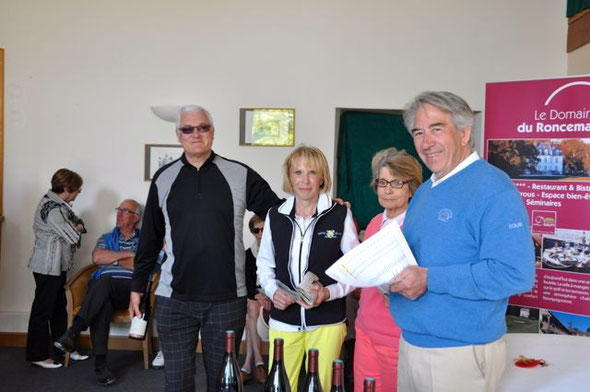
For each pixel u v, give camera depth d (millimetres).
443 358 1545
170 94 4680
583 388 1630
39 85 4711
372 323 2273
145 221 2578
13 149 4734
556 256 3361
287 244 2410
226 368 1582
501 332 1551
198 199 2461
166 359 2506
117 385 3910
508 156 3488
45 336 4191
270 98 4648
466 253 1515
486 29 4551
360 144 4941
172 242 2473
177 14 4652
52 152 4730
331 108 4629
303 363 2510
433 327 1540
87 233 4746
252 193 2584
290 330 2361
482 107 4574
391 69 4594
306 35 4613
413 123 1616
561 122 3316
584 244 3279
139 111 4703
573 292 3322
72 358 4418
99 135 4719
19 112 4715
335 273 1575
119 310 4156
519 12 4539
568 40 4484
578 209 3287
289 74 4633
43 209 4145
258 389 3889
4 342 4727
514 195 1464
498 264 1415
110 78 4695
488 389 1532
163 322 2488
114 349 4707
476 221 1482
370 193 4961
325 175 2426
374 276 1557
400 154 2412
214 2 4633
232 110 4668
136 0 4656
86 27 4680
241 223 2559
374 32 4590
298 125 4648
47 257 4121
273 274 2482
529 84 3404
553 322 3385
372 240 1581
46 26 4680
